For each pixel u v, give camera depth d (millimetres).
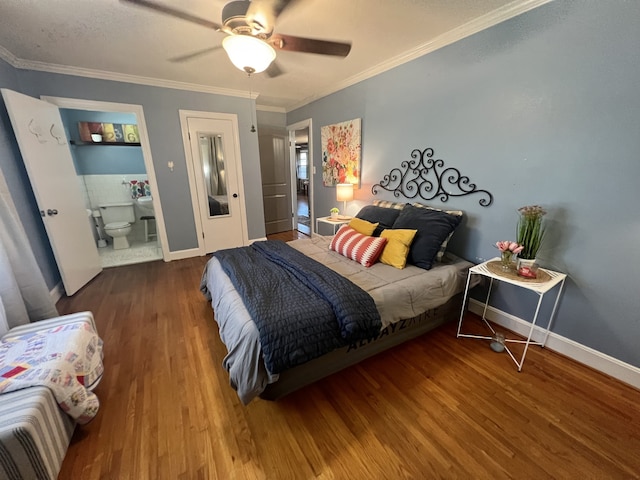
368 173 3352
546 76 1710
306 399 1528
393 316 1719
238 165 4062
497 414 1423
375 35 2191
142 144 3338
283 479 1132
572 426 1351
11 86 2504
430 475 1142
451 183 2402
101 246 4473
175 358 1857
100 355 1632
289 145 5371
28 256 1964
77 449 1248
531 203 1898
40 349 1352
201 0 1688
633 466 1170
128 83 3129
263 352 1275
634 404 1467
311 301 1527
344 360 1652
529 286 1589
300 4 1756
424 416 1418
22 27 1965
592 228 1640
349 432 1334
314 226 4715
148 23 1938
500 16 1852
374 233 2580
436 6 1797
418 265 2139
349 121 3447
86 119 4188
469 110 2166
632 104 1419
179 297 2734
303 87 3633
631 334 1567
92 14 1818
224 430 1344
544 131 1767
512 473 1147
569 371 1714
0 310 1558
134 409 1460
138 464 1188
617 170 1509
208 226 4008
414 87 2570
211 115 3699
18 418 1005
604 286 1635
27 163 2381
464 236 2363
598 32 1480
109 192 4512
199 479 1133
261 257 2270
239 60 1638
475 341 2025
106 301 2662
